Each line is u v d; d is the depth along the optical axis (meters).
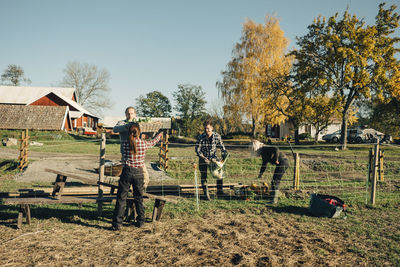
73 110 45.25
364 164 13.88
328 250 4.01
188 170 11.99
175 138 39.78
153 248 3.94
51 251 3.74
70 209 5.63
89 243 4.05
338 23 24.94
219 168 6.84
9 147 19.31
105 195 5.96
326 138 37.38
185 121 59.41
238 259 3.66
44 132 28.47
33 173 9.92
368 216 5.75
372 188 6.74
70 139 29.25
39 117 30.72
